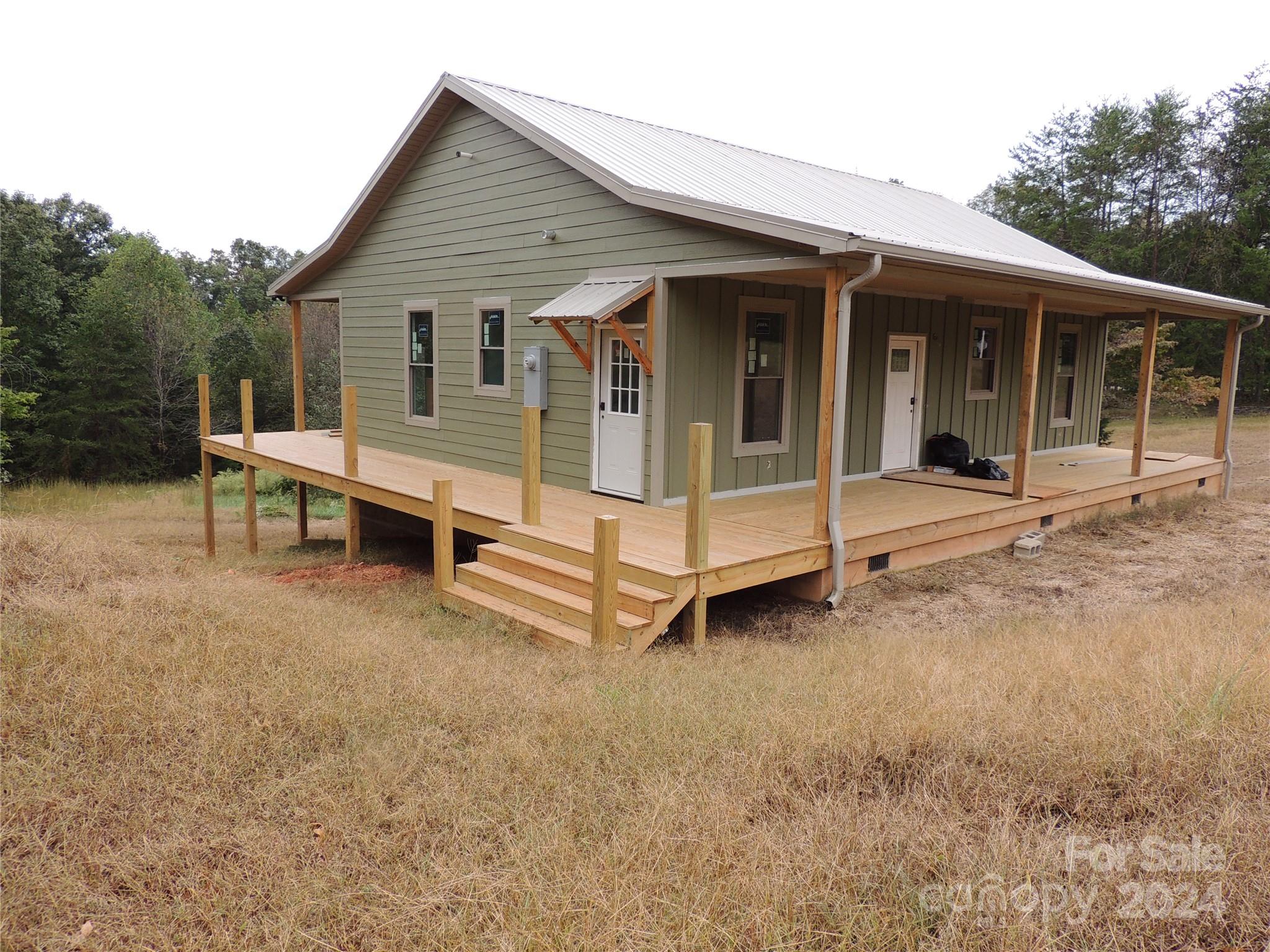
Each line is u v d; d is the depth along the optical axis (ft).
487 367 35.76
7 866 9.29
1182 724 11.46
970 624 22.24
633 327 28.32
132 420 85.46
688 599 19.62
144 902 9.02
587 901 8.73
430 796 10.91
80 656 13.91
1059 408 47.65
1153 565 29.37
